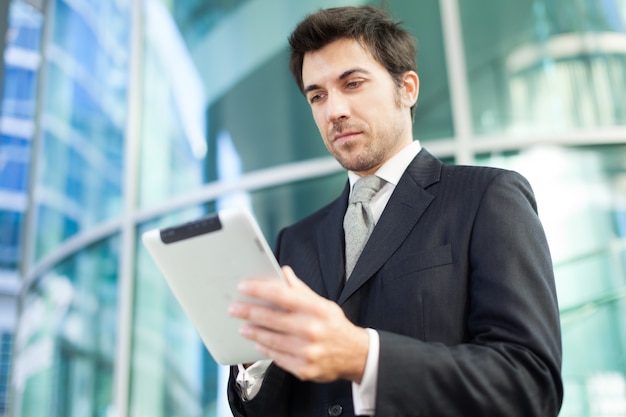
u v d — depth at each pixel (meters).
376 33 1.16
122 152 3.46
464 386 0.79
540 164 2.69
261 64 3.13
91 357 3.25
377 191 1.15
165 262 0.85
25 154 6.33
